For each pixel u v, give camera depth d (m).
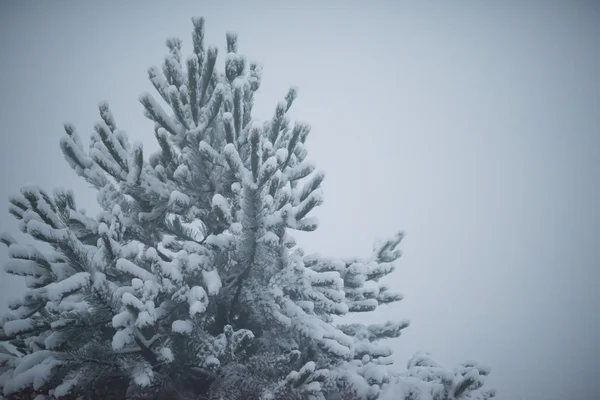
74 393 4.69
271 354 5.07
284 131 5.89
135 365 4.65
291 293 5.54
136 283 4.41
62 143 5.36
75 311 4.71
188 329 4.59
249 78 5.99
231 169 5.23
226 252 5.25
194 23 6.02
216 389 4.88
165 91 5.83
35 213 4.64
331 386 5.04
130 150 5.55
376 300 5.91
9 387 4.30
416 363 5.99
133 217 5.62
